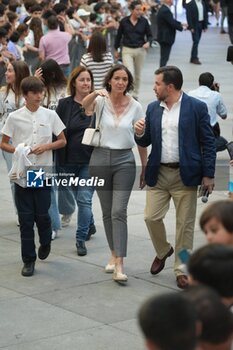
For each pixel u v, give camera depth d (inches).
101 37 552.1
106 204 375.6
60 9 910.4
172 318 135.9
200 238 432.5
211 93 522.0
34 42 783.7
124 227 370.9
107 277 379.6
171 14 1055.0
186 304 138.1
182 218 360.8
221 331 142.6
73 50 888.9
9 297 353.4
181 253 175.3
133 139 370.3
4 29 713.6
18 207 377.7
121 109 369.1
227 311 144.9
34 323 325.1
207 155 355.6
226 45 1440.7
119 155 368.2
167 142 356.2
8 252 414.6
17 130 374.3
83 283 371.6
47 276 380.2
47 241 386.3
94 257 407.2
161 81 353.1
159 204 365.7
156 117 357.7
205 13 1172.5
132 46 869.8
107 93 369.1
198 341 140.6
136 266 394.9
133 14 871.1
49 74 421.1
